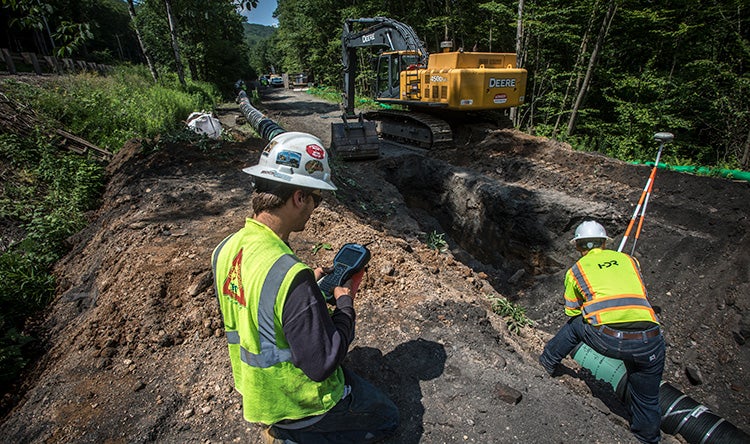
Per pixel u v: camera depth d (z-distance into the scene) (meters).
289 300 1.19
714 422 3.20
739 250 5.29
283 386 1.35
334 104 21.97
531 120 13.95
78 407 2.52
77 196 6.50
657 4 11.21
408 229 6.92
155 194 6.03
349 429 1.71
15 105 8.37
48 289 4.23
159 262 4.02
